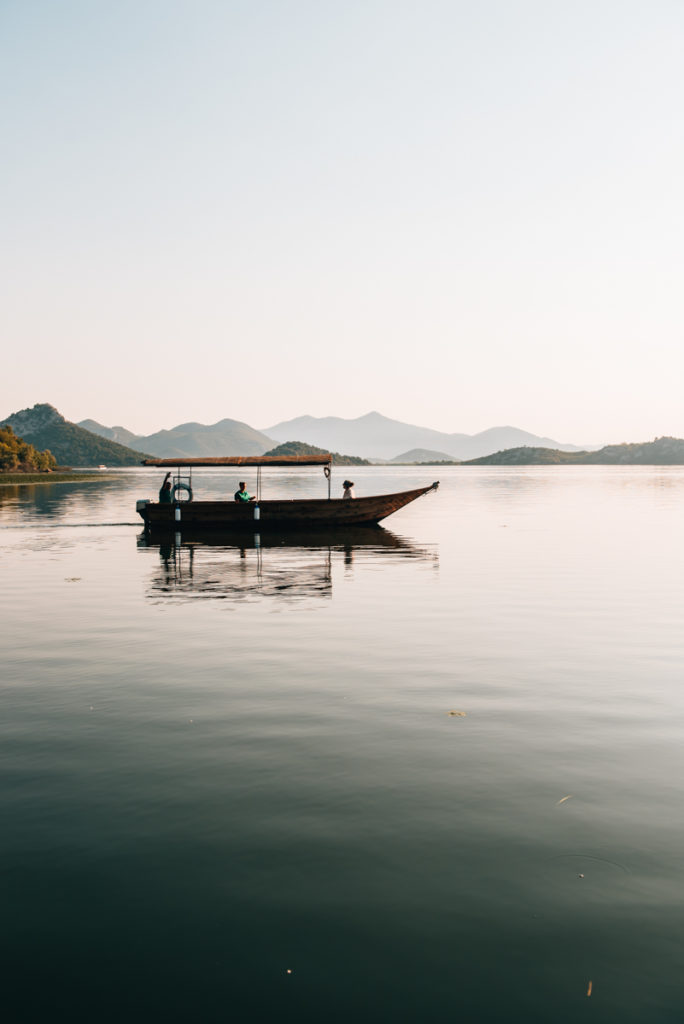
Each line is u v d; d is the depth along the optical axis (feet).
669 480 412.98
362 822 20.42
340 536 107.45
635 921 16.08
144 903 16.79
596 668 36.76
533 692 32.76
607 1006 13.74
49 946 15.47
